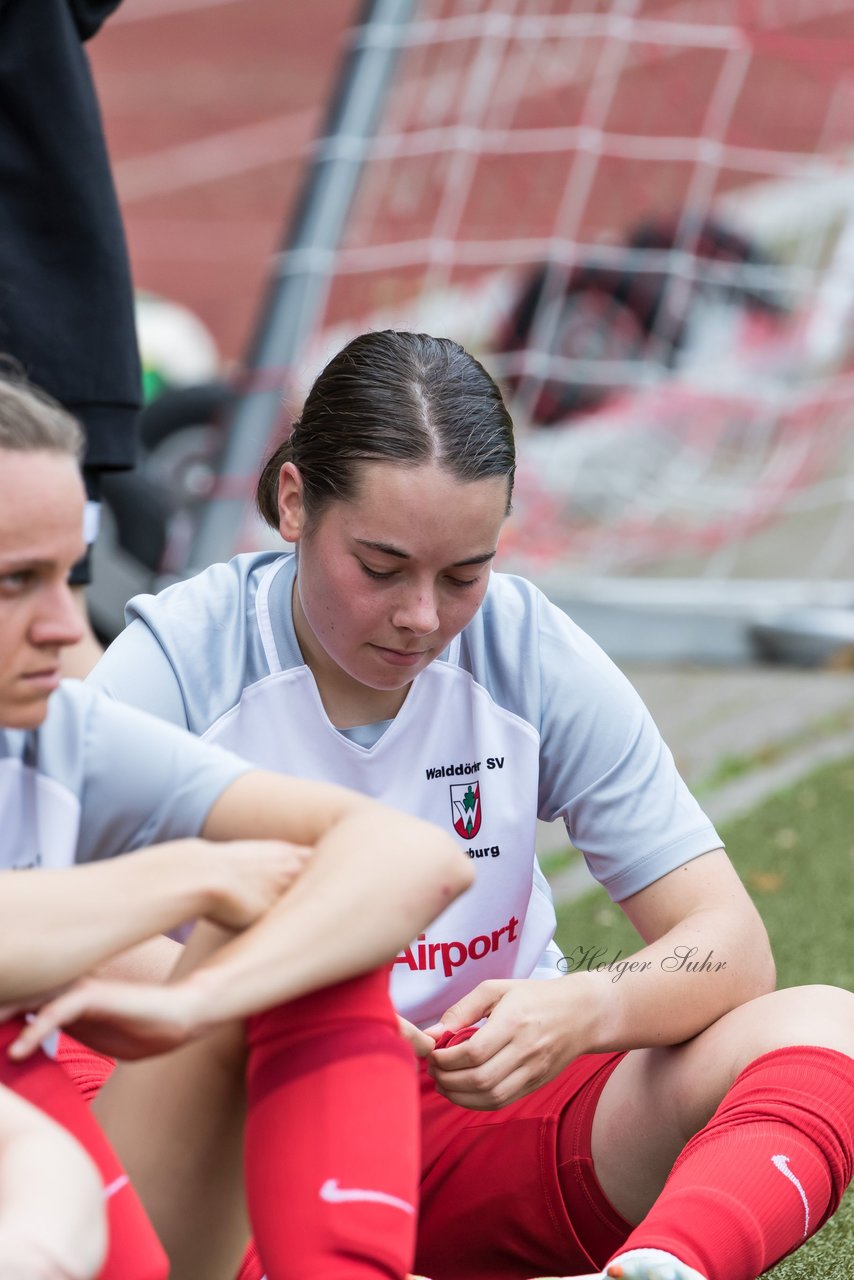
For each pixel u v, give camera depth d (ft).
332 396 16.62
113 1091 15.15
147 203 116.16
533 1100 18.88
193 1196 14.84
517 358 55.16
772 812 38.58
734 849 36.40
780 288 56.70
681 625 50.62
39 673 13.14
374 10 42.93
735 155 79.92
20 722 13.33
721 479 54.60
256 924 13.67
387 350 16.75
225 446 42.06
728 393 54.39
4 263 25.82
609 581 53.42
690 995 17.94
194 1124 14.69
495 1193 18.57
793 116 79.71
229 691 18.60
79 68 26.61
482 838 18.93
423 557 16.25
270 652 18.66
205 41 138.31
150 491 50.14
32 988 12.78
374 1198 13.28
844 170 59.82
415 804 18.79
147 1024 12.95
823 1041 16.80
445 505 16.05
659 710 46.19
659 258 56.03
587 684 19.26
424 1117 19.06
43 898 12.93
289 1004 13.94
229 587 19.20
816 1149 15.97
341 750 18.58
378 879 13.78
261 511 18.94
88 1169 11.44
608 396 54.95
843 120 64.23
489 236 75.10
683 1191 15.55
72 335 26.32
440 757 18.86
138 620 19.20
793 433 53.93
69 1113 13.28
